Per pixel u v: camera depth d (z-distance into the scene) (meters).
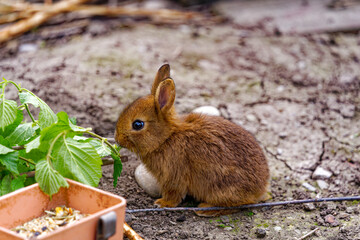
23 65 9.04
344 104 8.81
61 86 8.40
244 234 5.41
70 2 11.10
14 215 4.22
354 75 9.82
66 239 3.68
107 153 5.19
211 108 7.59
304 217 5.82
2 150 4.61
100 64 9.23
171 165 5.76
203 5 13.10
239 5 13.09
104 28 10.88
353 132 7.95
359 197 6.04
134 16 11.84
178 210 5.88
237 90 9.05
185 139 5.75
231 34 11.41
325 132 7.95
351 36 11.53
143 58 9.70
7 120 4.82
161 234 5.34
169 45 10.51
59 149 4.63
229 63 10.02
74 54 9.54
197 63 9.89
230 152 5.77
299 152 7.44
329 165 7.11
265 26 11.87
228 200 5.78
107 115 7.82
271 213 5.90
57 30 10.66
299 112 8.48
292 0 13.39
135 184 6.36
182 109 8.23
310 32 11.59
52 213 4.41
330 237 5.36
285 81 9.50
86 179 4.61
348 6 12.85
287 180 6.76
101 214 3.88
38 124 5.00
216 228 5.52
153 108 5.67
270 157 7.30
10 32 10.15
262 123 8.12
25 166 5.11
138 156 5.88
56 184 4.32
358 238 5.32
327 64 10.21
